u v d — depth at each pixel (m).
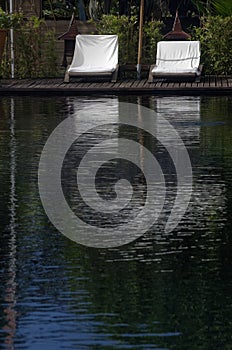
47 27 27.44
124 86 23.89
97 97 22.88
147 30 27.02
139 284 8.19
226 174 13.01
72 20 26.88
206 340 6.91
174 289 8.05
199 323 7.24
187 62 25.39
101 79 25.64
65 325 7.22
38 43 26.89
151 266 8.75
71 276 8.42
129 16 30.14
